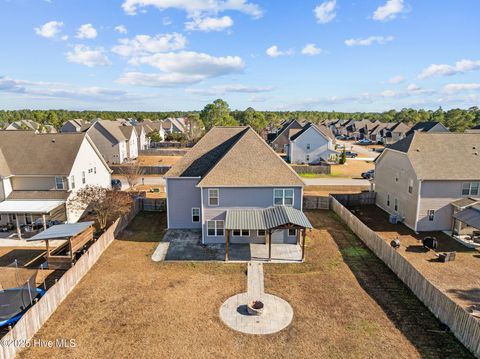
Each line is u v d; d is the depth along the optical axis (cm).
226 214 2494
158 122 11375
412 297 1827
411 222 2973
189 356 1383
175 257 2355
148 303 1770
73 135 3341
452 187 2833
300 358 1372
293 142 6462
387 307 1730
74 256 2244
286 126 8706
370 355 1384
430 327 1563
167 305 1755
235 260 2306
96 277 2047
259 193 2534
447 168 2870
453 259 2295
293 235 2597
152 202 3469
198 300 1805
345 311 1695
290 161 6550
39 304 1548
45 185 3072
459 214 2708
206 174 2597
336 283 1984
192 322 1609
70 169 3023
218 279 2042
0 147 3198
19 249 2522
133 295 1848
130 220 3117
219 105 13000
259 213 2516
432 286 1670
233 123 13112
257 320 1627
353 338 1489
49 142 3275
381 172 3694
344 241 2650
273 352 1406
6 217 2981
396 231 2925
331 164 6309
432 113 15000
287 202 2552
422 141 3133
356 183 4738
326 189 4425
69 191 3058
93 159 3619
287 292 1886
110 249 2478
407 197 3047
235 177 2525
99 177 3800
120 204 2947
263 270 2161
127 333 1523
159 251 2455
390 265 2153
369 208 3706
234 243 2608
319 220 3180
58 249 2322
